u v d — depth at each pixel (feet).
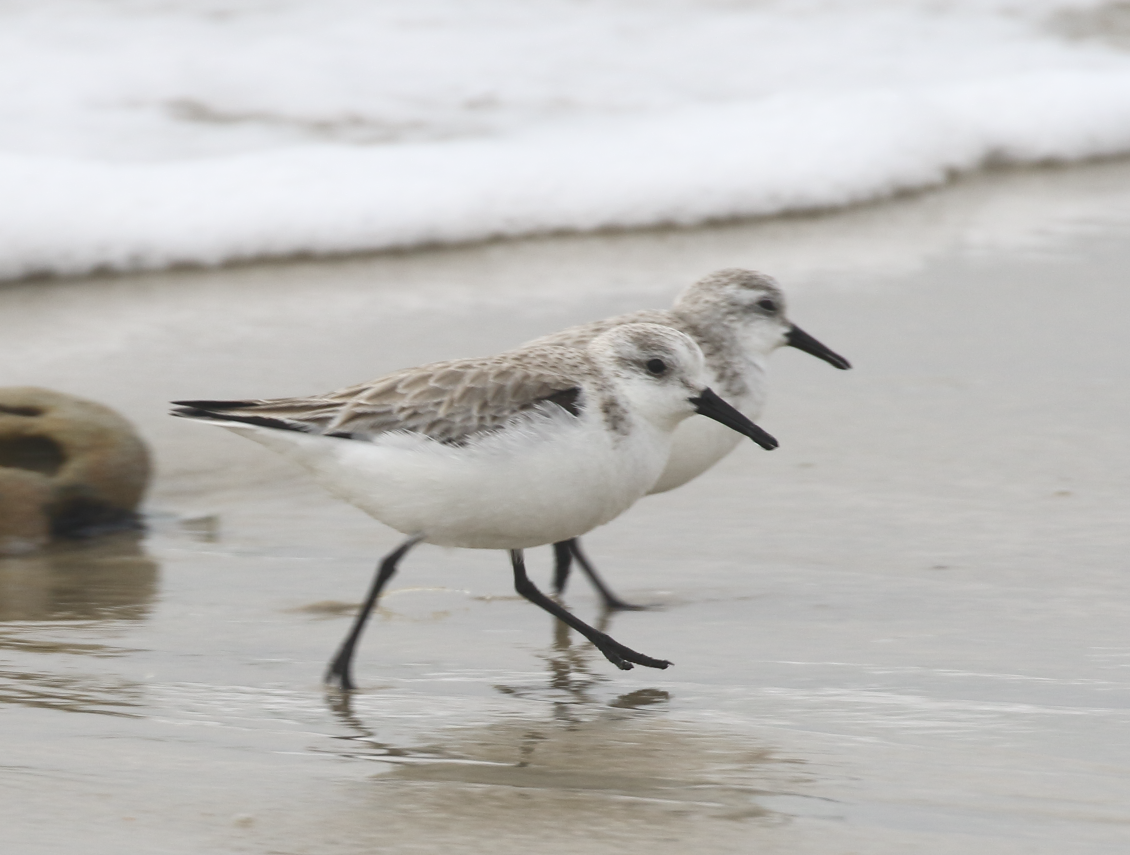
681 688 29.60
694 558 38.22
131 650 31.71
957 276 61.67
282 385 49.24
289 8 90.63
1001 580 35.78
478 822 22.77
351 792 23.97
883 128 78.89
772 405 49.14
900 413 48.01
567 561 36.24
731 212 71.82
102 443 40.81
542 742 26.55
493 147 74.95
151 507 42.42
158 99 77.97
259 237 65.62
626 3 95.40
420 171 71.41
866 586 35.76
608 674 30.60
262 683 29.89
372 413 29.09
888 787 24.29
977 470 43.37
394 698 29.09
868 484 42.73
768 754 25.82
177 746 25.99
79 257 63.00
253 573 37.47
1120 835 22.36
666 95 82.79
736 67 87.25
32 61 80.38
